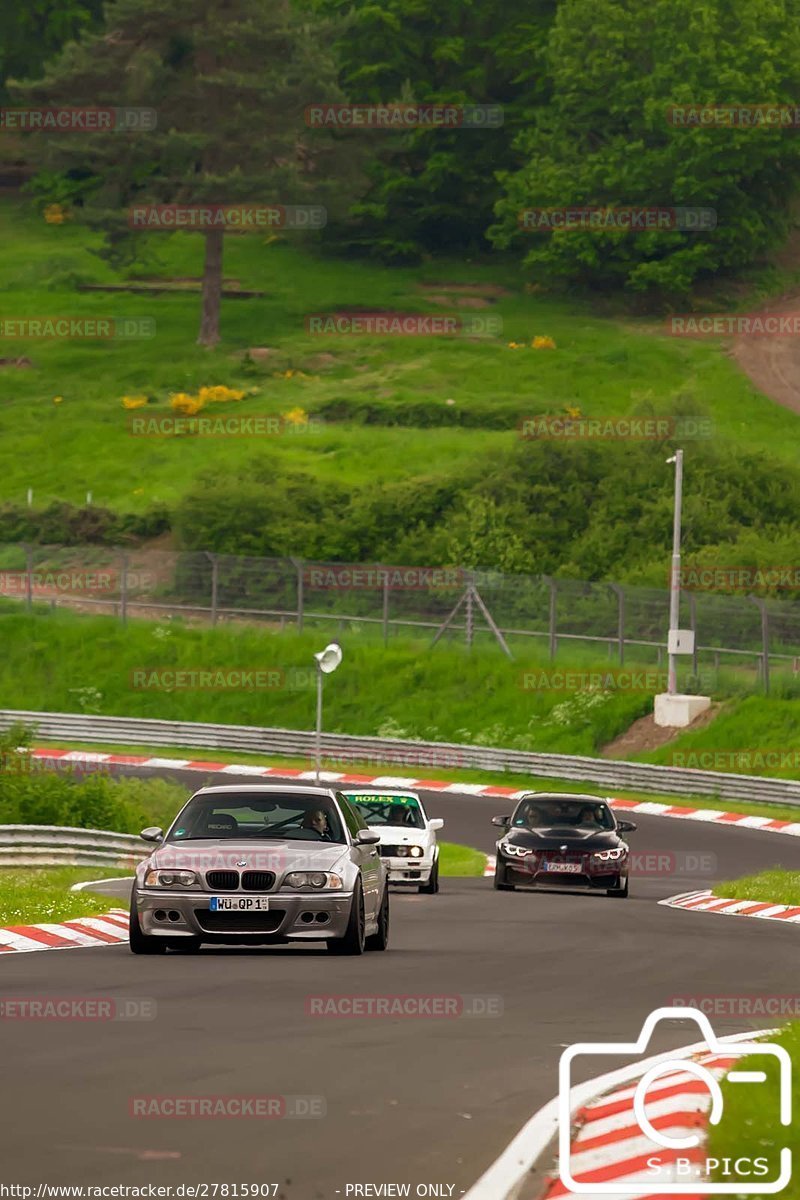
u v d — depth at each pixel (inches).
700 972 2477.9
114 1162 1128.8
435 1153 1186.0
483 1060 1596.9
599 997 2128.4
